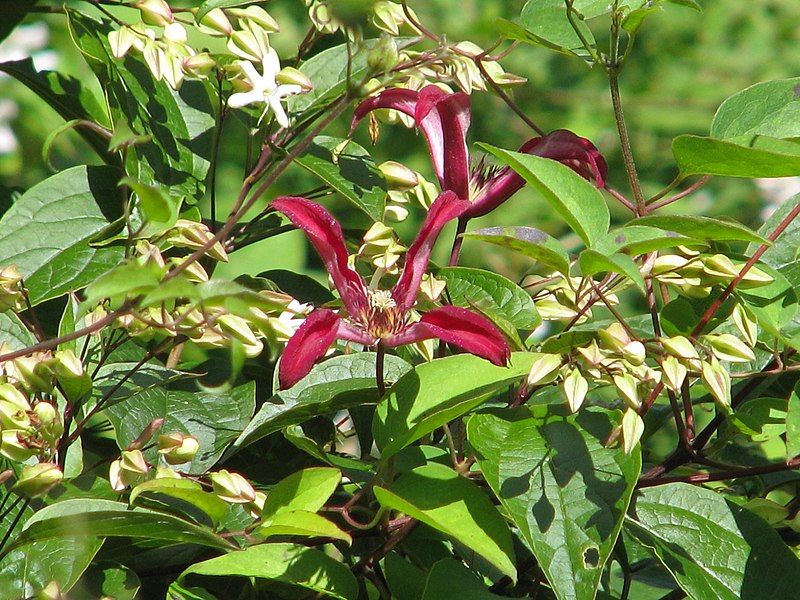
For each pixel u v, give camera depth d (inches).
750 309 37.5
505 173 39.4
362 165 40.4
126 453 36.6
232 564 36.5
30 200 40.4
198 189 41.1
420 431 36.0
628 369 36.9
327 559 36.8
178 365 40.9
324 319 35.5
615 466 36.6
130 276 33.2
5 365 37.1
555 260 36.9
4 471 36.4
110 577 37.5
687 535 37.8
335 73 41.9
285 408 38.2
